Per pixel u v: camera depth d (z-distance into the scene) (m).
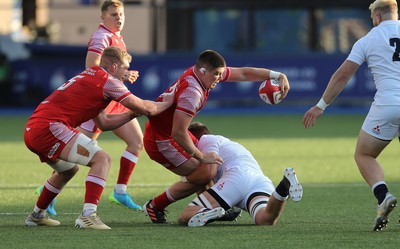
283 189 24.83
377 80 25.20
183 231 24.88
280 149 53.56
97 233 24.50
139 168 43.75
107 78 25.42
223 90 85.44
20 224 26.62
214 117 82.06
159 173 41.62
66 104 25.22
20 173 41.41
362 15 89.50
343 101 86.81
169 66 84.25
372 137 25.12
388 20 25.66
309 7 89.31
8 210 29.98
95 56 30.30
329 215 28.64
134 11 92.00
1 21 116.81
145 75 84.19
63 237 23.75
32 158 48.38
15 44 87.75
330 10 90.00
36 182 38.12
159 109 25.70
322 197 33.56
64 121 25.12
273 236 23.92
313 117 25.72
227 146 27.30
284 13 90.56
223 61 25.70
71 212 29.55
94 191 25.36
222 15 90.94
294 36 90.75
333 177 40.41
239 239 23.39
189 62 84.25
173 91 26.03
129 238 23.56
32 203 31.77
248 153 27.33
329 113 85.94
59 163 25.58
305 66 84.44
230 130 67.62
